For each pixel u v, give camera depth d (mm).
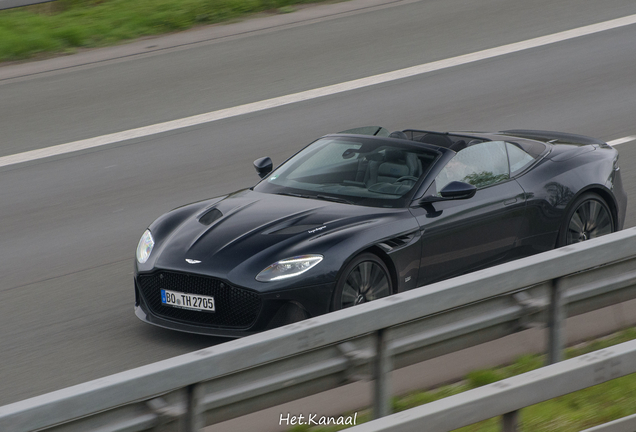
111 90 48000
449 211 21812
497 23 59156
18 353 20500
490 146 23891
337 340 12844
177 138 41000
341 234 19922
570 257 15250
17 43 54188
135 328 21781
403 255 20641
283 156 38125
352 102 45344
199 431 11828
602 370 13648
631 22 58438
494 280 14344
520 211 23219
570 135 27625
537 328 15883
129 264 27141
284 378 12594
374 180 22578
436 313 14000
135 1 63156
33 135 41969
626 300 16766
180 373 11383
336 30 58094
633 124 40406
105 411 11047
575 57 52000
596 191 25062
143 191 34594
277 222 20859
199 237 20828
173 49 54938
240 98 46375
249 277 19203
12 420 10102
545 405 15953
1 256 28344
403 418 11875
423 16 60938
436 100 45344
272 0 63531
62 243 29391
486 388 12656
